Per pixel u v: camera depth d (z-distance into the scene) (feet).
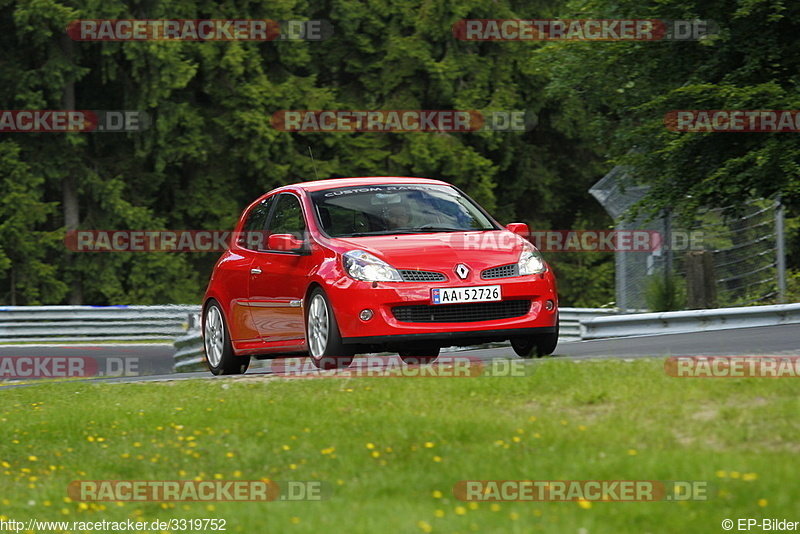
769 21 223.10
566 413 79.87
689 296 222.28
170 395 106.01
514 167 444.96
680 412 75.25
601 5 252.21
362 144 406.00
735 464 61.67
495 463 67.62
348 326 106.93
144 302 395.34
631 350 123.34
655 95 249.96
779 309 165.78
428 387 91.35
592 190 254.06
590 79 268.00
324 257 111.75
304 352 119.85
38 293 390.63
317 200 119.96
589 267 449.89
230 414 89.92
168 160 391.04
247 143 397.39
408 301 105.70
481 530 56.54
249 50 393.70
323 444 76.89
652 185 246.27
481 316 108.06
